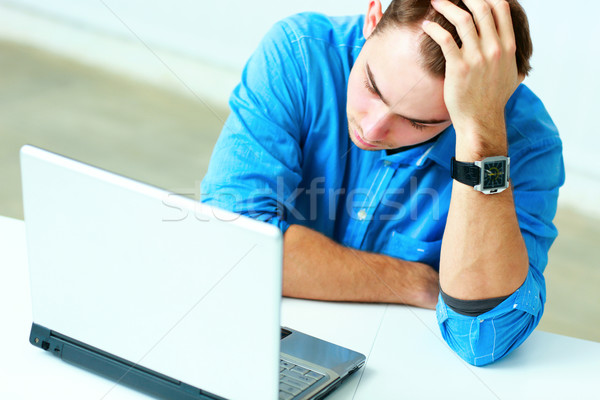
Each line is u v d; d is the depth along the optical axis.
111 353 0.72
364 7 3.38
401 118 0.94
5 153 2.57
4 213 2.14
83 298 0.72
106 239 0.68
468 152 0.85
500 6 0.83
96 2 3.87
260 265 0.59
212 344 0.65
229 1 3.74
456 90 0.84
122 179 0.65
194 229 0.62
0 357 0.76
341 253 0.96
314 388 0.70
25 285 0.91
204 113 3.23
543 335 0.89
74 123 2.98
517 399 0.74
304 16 1.16
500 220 0.84
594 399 0.75
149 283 0.66
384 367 0.78
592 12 2.93
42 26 4.04
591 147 3.02
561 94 3.02
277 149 1.11
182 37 3.88
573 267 2.43
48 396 0.70
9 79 3.39
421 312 0.92
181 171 2.66
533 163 1.07
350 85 0.97
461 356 0.82
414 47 0.86
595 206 2.92
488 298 0.82
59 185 0.69
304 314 0.89
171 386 0.69
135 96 3.40
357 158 1.12
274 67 1.14
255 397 0.64
